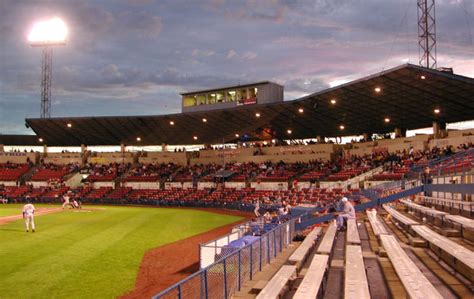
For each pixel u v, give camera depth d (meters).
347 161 57.34
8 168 77.94
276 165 64.44
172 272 18.31
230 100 71.50
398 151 53.88
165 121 67.88
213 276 10.63
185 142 79.62
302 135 69.75
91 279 16.94
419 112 49.81
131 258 21.09
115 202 65.50
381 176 45.94
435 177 27.56
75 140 79.56
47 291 15.24
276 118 59.84
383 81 40.22
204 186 66.12
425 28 47.66
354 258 13.10
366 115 54.22
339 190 47.00
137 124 70.31
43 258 20.66
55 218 40.34
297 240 21.41
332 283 12.81
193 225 35.50
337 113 54.84
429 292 9.22
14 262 19.70
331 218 25.50
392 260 12.36
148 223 36.56
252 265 13.71
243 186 62.09
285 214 26.94
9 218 39.84
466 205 18.30
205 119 64.44
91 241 26.02
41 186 74.06
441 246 12.43
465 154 28.27
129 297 14.73
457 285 10.94
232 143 78.25
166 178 70.25
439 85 39.22
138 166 77.50
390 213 25.11
